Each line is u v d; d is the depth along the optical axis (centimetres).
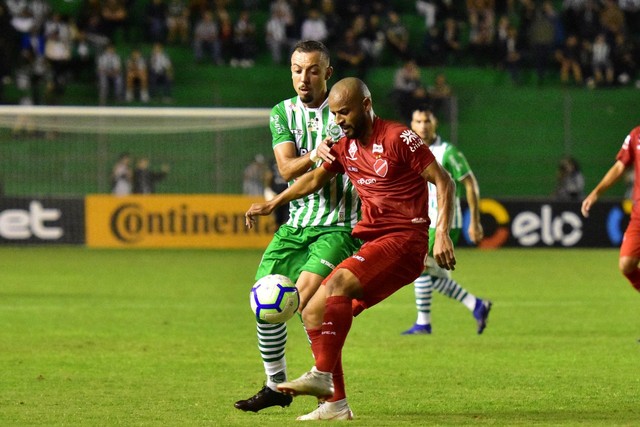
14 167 6162
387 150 1374
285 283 1450
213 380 1802
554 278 4106
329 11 7362
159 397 1622
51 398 1608
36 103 7000
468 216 5797
